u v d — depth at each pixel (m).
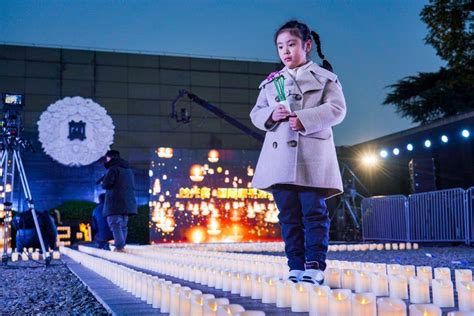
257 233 17.05
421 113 20.41
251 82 20.19
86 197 17.84
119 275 4.00
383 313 1.83
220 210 16.86
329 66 3.43
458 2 16.88
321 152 3.16
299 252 3.23
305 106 3.22
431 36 17.38
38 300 3.81
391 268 3.74
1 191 8.30
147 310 2.68
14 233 12.27
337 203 16.31
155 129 19.06
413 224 12.52
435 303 2.62
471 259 7.19
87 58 18.73
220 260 5.12
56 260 8.53
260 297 2.97
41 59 18.33
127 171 8.52
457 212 11.13
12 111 7.71
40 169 17.48
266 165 3.24
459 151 12.99
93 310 3.06
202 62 19.80
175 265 4.59
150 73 19.25
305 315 2.40
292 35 3.29
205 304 1.99
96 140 18.33
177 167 16.72
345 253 9.14
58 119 18.09
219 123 19.64
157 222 16.34
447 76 20.08
